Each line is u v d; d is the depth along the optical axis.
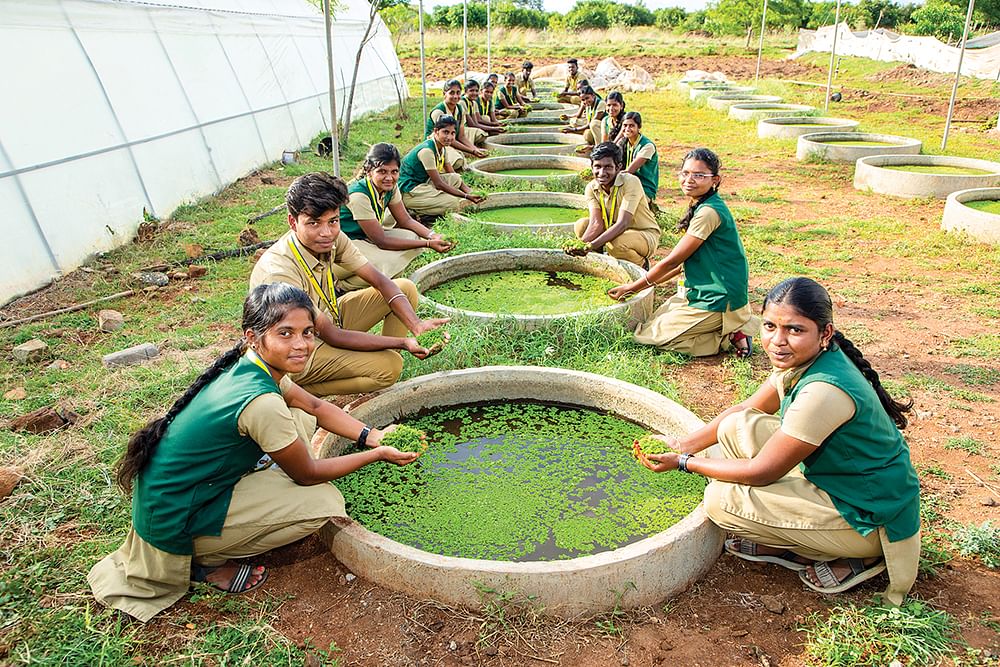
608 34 40.62
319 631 2.98
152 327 5.94
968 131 16.17
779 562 3.34
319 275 4.18
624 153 8.45
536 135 14.30
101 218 7.71
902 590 3.03
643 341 5.68
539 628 2.98
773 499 3.12
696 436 3.62
